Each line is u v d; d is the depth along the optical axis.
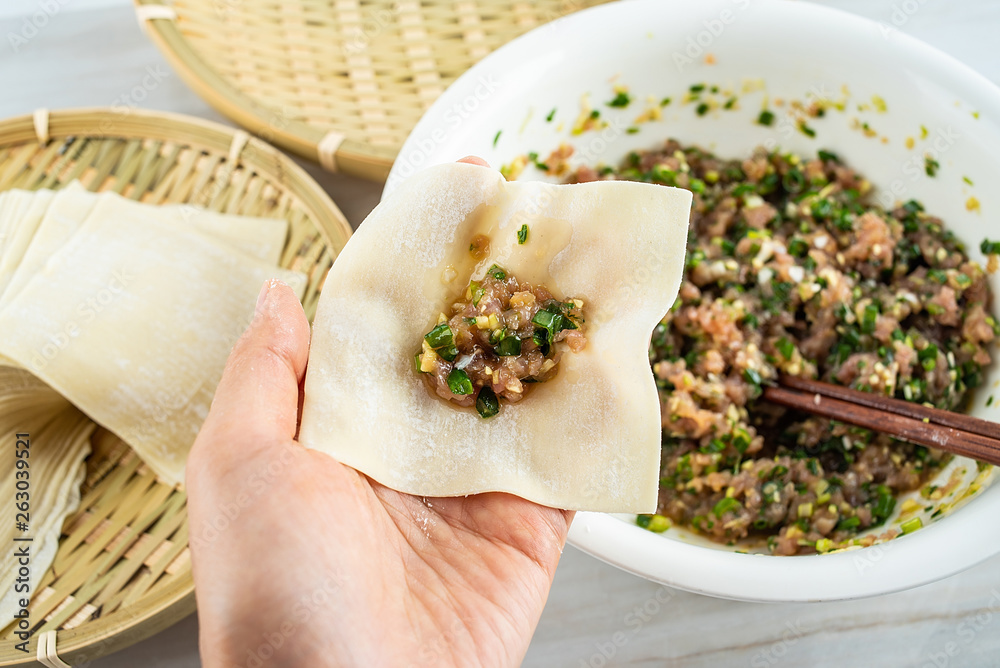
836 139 0.36
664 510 0.34
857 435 0.34
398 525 0.28
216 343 0.37
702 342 0.35
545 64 0.34
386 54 0.42
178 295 0.38
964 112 0.33
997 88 0.32
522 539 0.28
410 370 0.27
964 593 0.37
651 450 0.26
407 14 0.43
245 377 0.27
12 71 0.46
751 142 0.38
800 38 0.34
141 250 0.38
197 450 0.26
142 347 0.37
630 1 0.34
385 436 0.26
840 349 0.35
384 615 0.26
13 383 0.36
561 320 0.27
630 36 0.34
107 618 0.34
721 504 0.33
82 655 0.33
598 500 0.26
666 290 0.26
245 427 0.26
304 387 0.28
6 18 0.46
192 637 0.37
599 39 0.34
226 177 0.40
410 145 0.32
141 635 0.34
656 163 0.38
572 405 0.27
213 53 0.42
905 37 0.33
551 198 0.27
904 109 0.34
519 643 0.28
